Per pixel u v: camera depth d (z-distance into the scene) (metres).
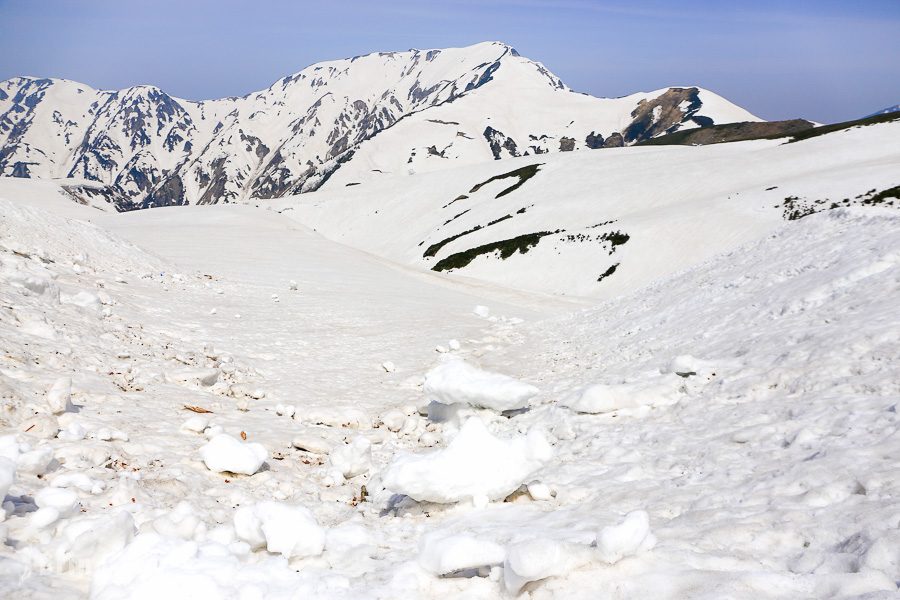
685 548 5.78
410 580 5.79
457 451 8.55
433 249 120.94
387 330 28.36
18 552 5.61
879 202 74.62
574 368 19.14
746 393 11.55
